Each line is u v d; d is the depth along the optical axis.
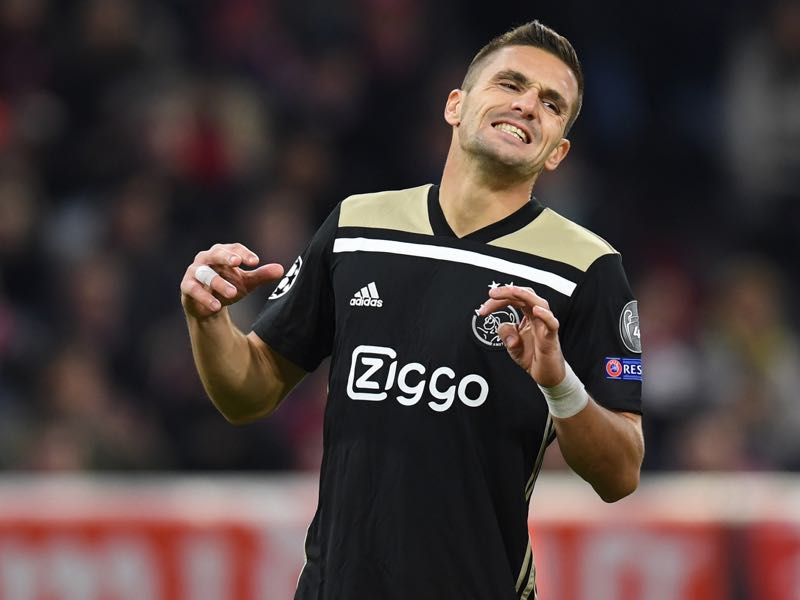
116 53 35.25
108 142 34.28
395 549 11.37
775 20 38.78
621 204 37.34
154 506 20.72
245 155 34.66
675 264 36.41
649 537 20.62
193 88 35.03
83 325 30.83
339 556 11.49
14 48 35.38
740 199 38.44
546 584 20.53
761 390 31.94
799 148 38.38
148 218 32.34
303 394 30.09
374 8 37.97
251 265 11.56
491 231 11.93
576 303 11.78
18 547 20.55
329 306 12.41
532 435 11.61
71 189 34.16
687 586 20.55
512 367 11.53
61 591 20.52
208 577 20.62
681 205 38.16
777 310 34.66
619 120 38.84
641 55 39.62
